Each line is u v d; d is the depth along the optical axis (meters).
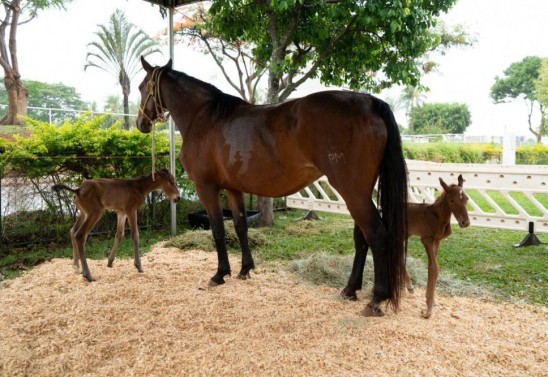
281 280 3.99
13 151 5.02
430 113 46.94
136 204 4.22
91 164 5.81
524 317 3.06
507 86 42.19
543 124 38.00
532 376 2.21
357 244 3.40
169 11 5.75
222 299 3.37
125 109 19.94
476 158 17.84
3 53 15.85
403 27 5.55
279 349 2.49
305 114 2.88
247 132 3.24
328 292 3.66
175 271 4.21
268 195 3.38
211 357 2.39
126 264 4.53
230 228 5.59
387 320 2.89
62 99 31.53
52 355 2.47
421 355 2.41
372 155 2.78
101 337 2.69
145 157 6.13
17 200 5.29
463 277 4.18
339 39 6.00
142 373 2.26
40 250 5.18
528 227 5.52
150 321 2.92
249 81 11.97
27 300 3.38
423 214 3.01
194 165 3.70
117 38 18.80
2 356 2.44
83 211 3.97
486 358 2.40
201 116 3.68
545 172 5.28
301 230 6.52
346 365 2.30
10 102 16.09
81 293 3.46
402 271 2.82
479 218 5.94
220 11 6.12
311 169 3.09
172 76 4.00
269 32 6.60
